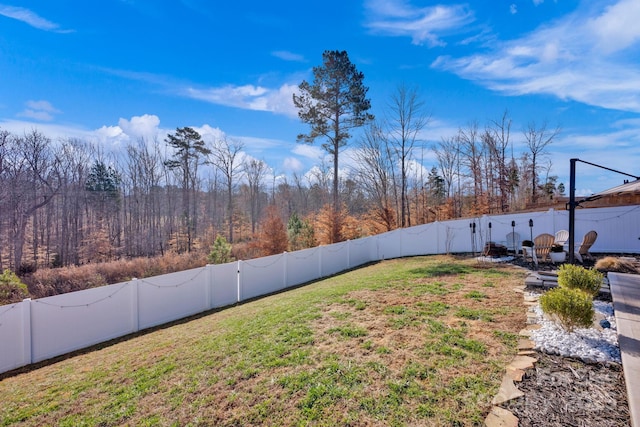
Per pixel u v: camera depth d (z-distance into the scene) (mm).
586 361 3312
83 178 27547
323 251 13672
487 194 25703
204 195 34875
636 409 2469
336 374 3518
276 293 11344
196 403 3373
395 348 3986
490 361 3479
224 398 3385
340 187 30156
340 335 4594
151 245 29031
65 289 17375
